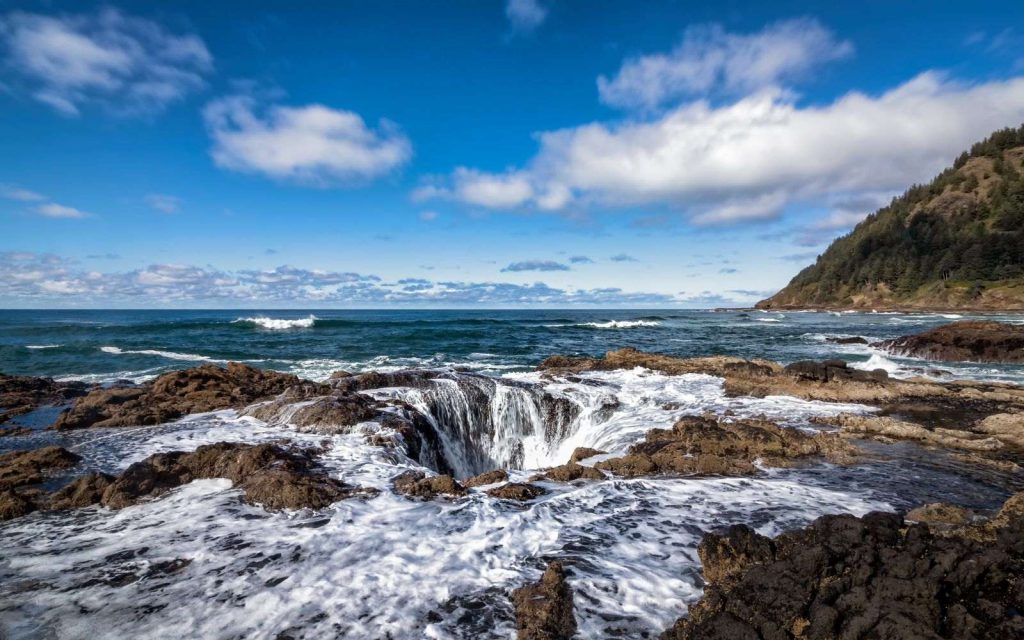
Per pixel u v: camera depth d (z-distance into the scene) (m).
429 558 5.13
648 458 8.41
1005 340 24.22
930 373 18.53
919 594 3.93
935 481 7.49
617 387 14.57
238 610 4.25
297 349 28.67
